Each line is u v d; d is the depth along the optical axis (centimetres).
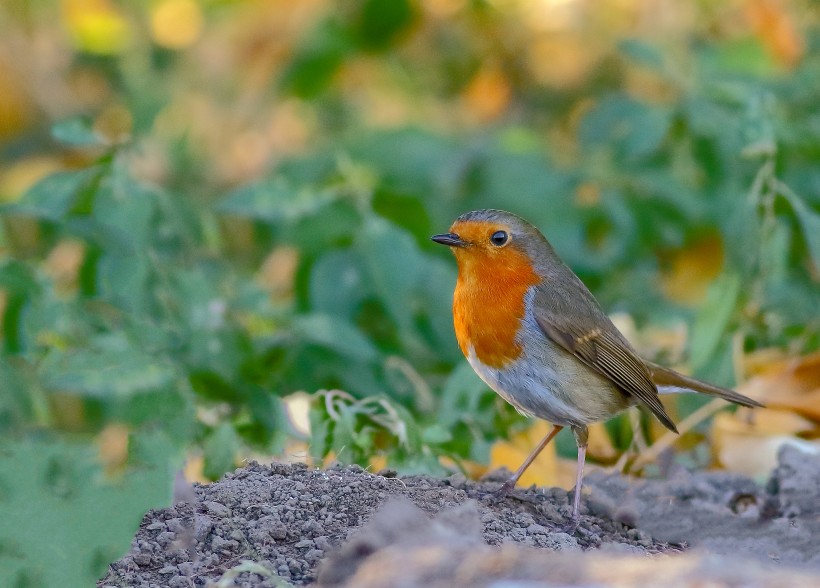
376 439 943
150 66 1789
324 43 1739
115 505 698
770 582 540
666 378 954
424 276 1159
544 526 755
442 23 1744
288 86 1762
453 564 561
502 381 872
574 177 1440
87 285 1019
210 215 1213
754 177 1277
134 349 927
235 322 1046
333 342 1057
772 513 832
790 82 1420
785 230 1185
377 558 581
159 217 1094
